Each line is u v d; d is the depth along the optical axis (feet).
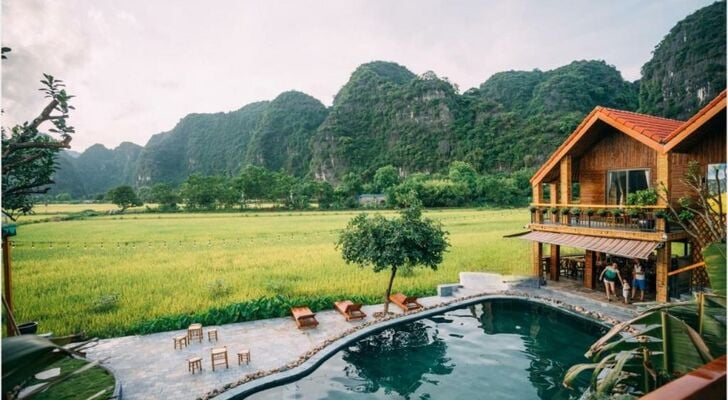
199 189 329.93
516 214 216.95
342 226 167.84
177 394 27.86
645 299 45.14
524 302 48.96
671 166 44.83
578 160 57.62
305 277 63.46
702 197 17.72
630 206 44.06
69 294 55.16
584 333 38.86
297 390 28.63
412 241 42.83
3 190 18.99
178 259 83.87
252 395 27.94
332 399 27.17
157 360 33.81
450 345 36.27
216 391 27.89
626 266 52.31
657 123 49.47
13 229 30.63
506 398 26.66
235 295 52.49
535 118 488.44
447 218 188.44
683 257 45.83
